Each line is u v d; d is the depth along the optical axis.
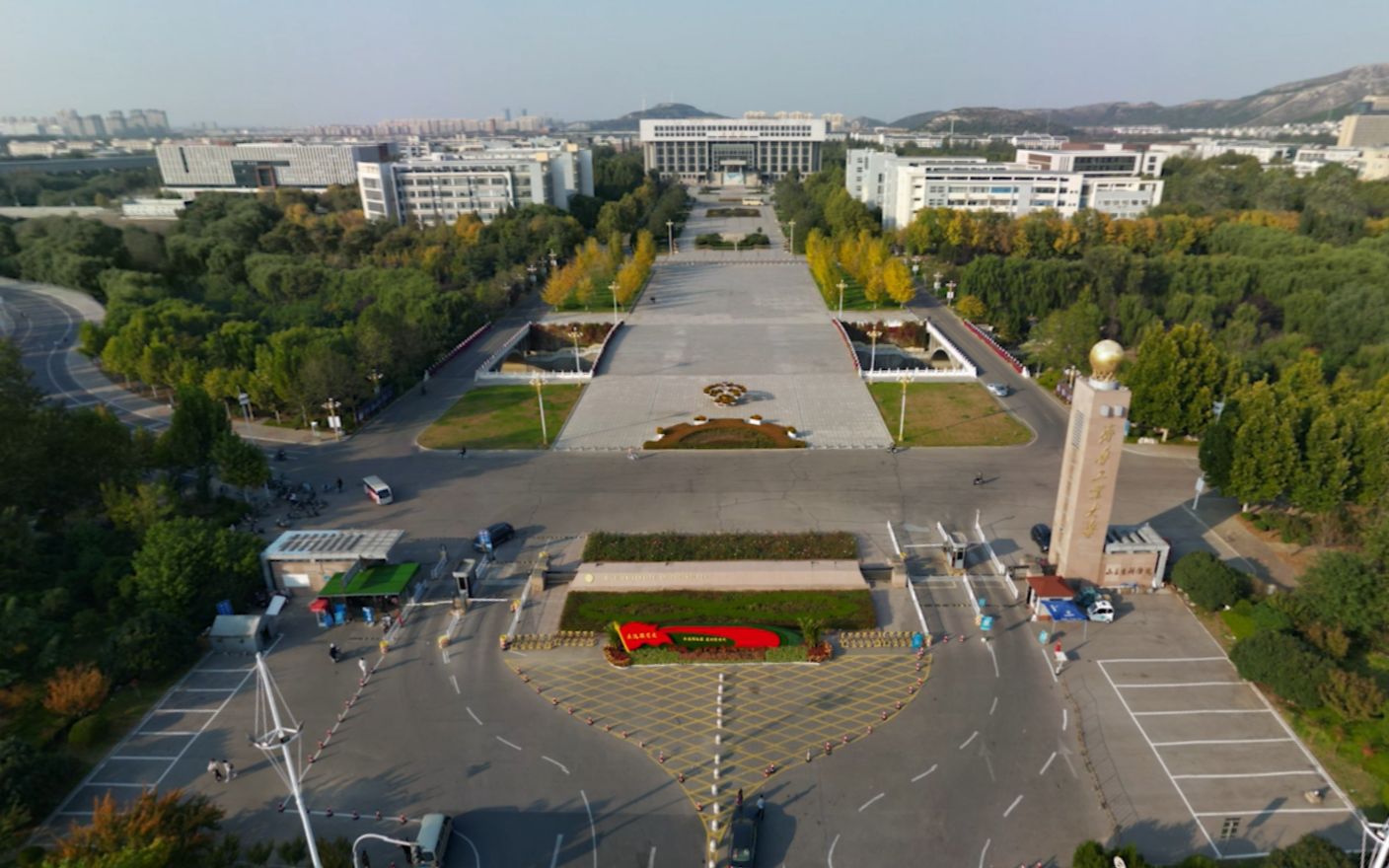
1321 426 60.75
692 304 149.25
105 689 45.19
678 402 95.88
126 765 42.56
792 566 58.53
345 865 35.41
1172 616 54.06
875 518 67.44
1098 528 55.62
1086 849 34.50
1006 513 68.00
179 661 49.66
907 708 45.97
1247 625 51.31
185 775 41.94
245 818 39.12
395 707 46.78
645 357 115.44
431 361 112.19
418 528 67.00
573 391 101.19
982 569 59.78
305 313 122.38
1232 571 53.53
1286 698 44.75
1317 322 108.31
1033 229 166.88
